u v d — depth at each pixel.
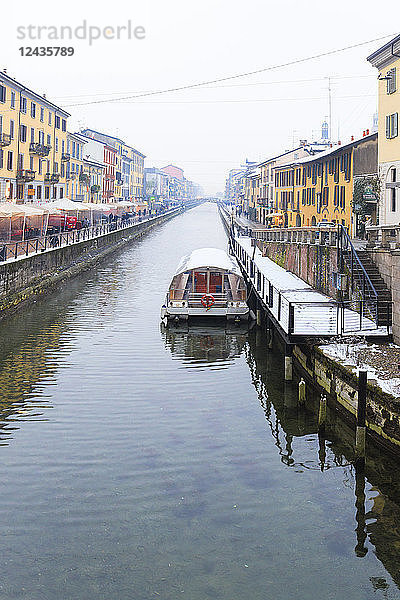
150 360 22.39
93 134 107.69
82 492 12.70
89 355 22.80
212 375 20.77
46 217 46.22
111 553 10.72
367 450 14.40
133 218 89.75
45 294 35.19
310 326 19.88
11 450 14.57
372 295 20.50
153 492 12.75
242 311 28.78
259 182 108.81
